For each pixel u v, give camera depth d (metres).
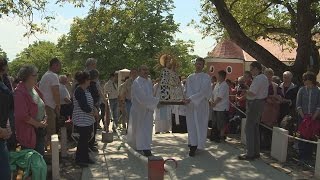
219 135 10.57
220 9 11.99
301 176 7.41
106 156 8.85
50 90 7.93
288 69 11.72
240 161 8.51
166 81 9.13
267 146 9.74
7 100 4.57
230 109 11.59
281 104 9.64
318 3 12.82
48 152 7.82
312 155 8.49
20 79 6.03
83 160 8.02
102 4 14.05
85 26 15.56
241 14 17.62
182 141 10.88
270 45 31.97
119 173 7.55
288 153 9.08
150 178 4.76
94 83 8.90
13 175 5.44
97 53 45.16
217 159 8.69
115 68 44.50
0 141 4.49
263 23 17.98
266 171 7.75
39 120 6.25
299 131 8.43
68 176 7.30
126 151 9.31
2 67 6.12
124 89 12.30
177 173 7.61
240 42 11.92
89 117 7.87
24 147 6.02
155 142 10.70
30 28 13.21
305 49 11.56
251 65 8.45
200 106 9.02
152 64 43.47
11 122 6.14
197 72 9.20
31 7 13.04
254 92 8.34
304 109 8.34
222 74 10.41
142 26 43.09
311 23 11.60
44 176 5.62
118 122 13.80
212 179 7.23
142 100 8.54
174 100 9.06
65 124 9.74
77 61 45.94
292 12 14.74
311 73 8.34
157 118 12.86
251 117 8.48
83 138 7.91
